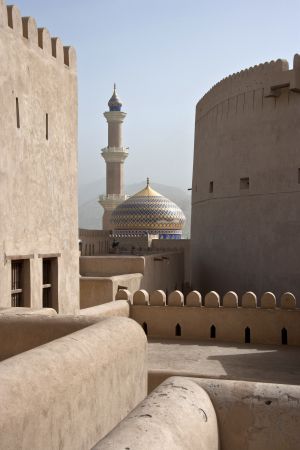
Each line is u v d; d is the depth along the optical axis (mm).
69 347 4625
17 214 10070
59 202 11805
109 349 5203
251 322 12969
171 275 27734
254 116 22266
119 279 16969
